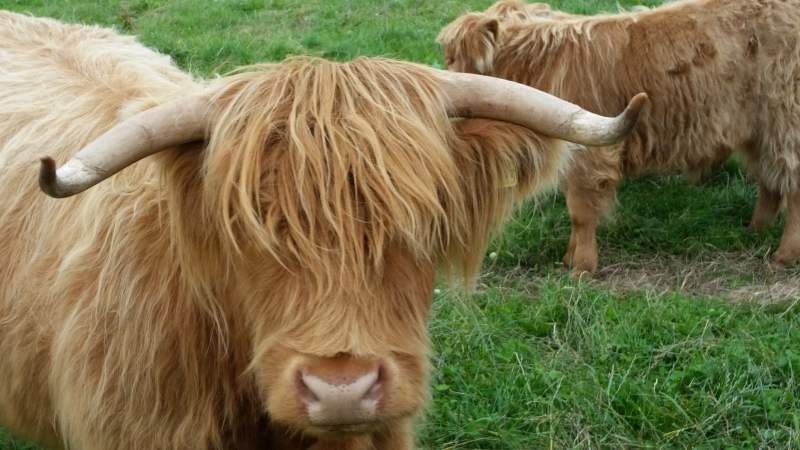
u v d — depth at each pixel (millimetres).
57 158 3209
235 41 9047
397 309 2418
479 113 2555
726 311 5207
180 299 2705
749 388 4391
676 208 6695
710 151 6102
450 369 4590
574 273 5906
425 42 8977
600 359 4723
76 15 10227
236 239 2416
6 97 3635
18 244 3148
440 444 4211
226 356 2723
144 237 2764
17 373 3168
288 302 2357
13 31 4172
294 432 2854
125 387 2770
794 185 5965
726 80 5961
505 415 4332
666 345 4836
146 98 2689
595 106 6082
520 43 6242
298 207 2309
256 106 2400
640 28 6027
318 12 10125
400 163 2350
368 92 2430
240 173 2320
